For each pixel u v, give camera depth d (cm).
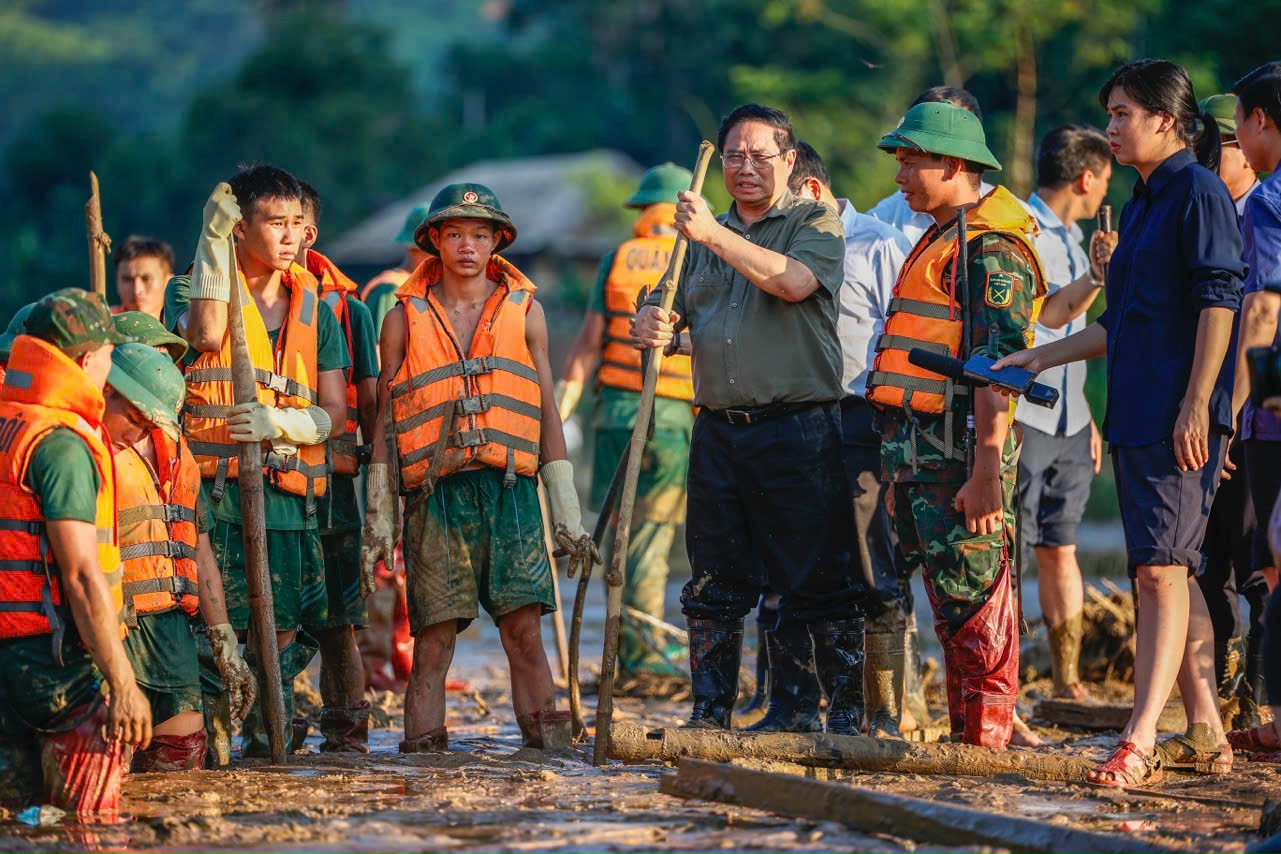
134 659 1538
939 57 7938
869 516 1848
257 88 17900
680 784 1437
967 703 1623
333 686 1822
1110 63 7150
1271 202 1625
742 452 1742
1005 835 1225
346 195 16512
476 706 2269
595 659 2748
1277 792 1472
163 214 16950
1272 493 1661
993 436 1567
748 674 2389
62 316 1386
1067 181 2205
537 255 12094
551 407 1761
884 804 1295
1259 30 6944
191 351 1703
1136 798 1434
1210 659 1620
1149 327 1550
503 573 1712
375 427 1758
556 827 1309
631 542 2466
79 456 1380
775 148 1748
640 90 16825
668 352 1869
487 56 19338
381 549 1697
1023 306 1591
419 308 1730
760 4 12175
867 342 1962
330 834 1282
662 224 2550
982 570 1605
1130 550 1555
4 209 18250
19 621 1391
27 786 1421
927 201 1655
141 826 1321
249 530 1623
